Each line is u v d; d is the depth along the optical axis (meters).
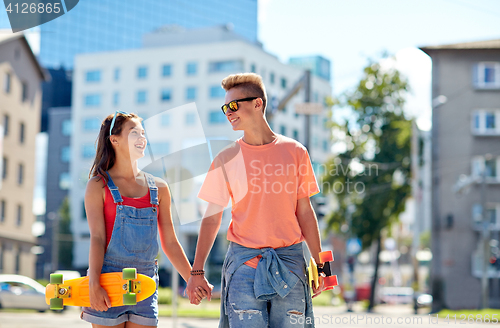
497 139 27.75
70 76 74.31
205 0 95.75
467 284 27.94
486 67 27.67
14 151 39.19
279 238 3.60
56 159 70.50
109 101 61.12
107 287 3.33
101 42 77.00
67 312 22.36
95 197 3.47
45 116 73.38
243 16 99.50
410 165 30.12
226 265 3.68
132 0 79.44
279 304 3.56
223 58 55.47
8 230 38.84
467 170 28.02
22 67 39.78
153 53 59.19
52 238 61.91
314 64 37.75
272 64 49.81
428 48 27.78
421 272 48.19
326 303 32.75
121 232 3.46
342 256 46.38
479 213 28.09
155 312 3.48
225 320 3.68
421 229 38.25
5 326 13.32
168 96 56.94
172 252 3.76
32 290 21.58
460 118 27.95
